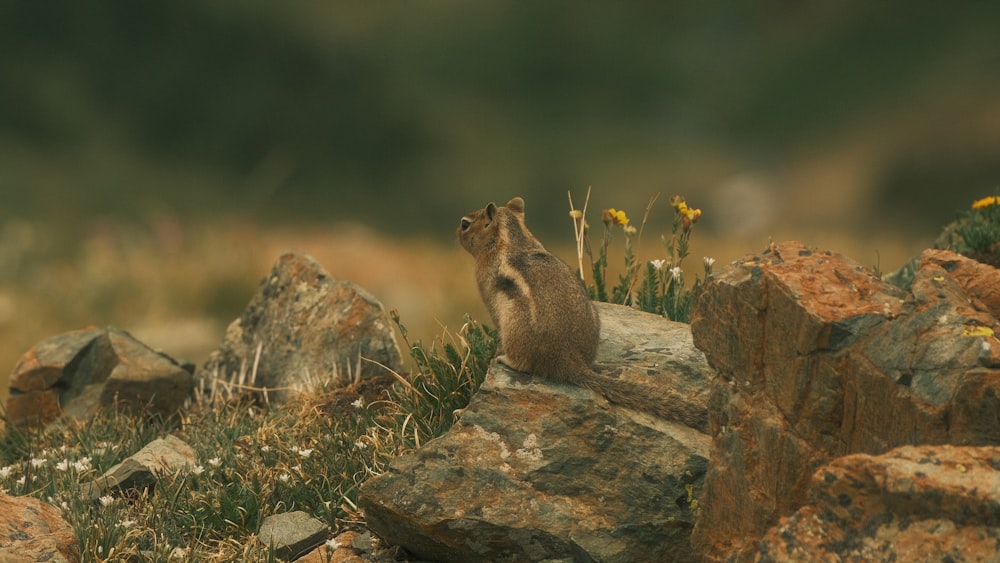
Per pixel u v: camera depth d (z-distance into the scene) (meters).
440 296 25.05
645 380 8.12
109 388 11.28
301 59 61.66
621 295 10.36
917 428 5.63
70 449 10.26
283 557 7.90
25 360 11.62
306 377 11.32
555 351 7.96
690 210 10.18
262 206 51.22
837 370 5.92
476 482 7.45
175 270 24.70
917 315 5.84
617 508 7.32
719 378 6.61
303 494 8.62
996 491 4.80
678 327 9.09
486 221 9.57
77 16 56.41
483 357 9.12
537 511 7.31
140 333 21.05
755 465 6.28
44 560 7.01
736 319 6.41
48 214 40.91
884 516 5.08
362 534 8.02
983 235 11.80
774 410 6.22
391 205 58.50
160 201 47.03
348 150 60.47
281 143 58.12
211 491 8.62
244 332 12.46
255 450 9.43
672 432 7.58
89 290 23.42
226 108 57.91
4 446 10.91
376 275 28.06
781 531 5.35
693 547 6.66
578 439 7.59
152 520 8.39
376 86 65.12
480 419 7.76
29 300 23.75
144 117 55.62
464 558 7.46
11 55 53.66
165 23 58.62
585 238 10.54
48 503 8.59
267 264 27.00
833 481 5.22
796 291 6.09
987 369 5.45
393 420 9.28
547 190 66.12
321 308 11.75
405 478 7.50
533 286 8.29
